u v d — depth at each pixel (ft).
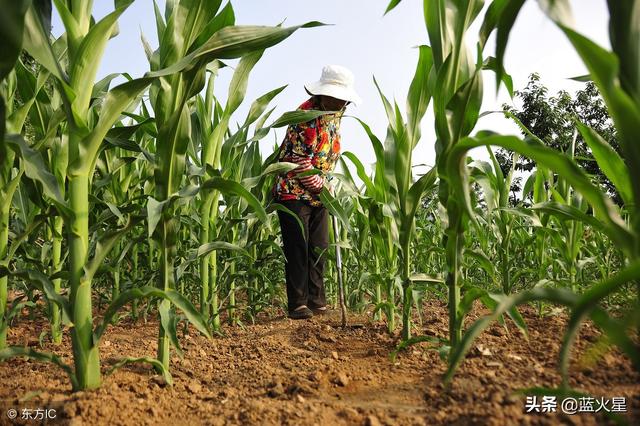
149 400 6.03
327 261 15.74
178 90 6.38
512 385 5.73
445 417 5.10
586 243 12.60
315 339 10.43
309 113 8.83
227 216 12.26
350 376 7.11
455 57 5.87
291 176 12.14
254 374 7.50
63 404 5.59
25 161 5.26
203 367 8.03
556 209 5.99
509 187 11.23
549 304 12.12
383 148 8.46
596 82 3.58
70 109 5.50
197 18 6.15
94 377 6.10
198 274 12.65
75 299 5.89
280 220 12.55
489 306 6.00
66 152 7.63
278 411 5.56
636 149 3.40
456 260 6.57
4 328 7.79
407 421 5.17
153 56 7.32
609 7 3.65
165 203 5.88
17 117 6.93
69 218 5.76
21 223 10.03
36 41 4.88
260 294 13.05
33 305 8.81
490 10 5.15
